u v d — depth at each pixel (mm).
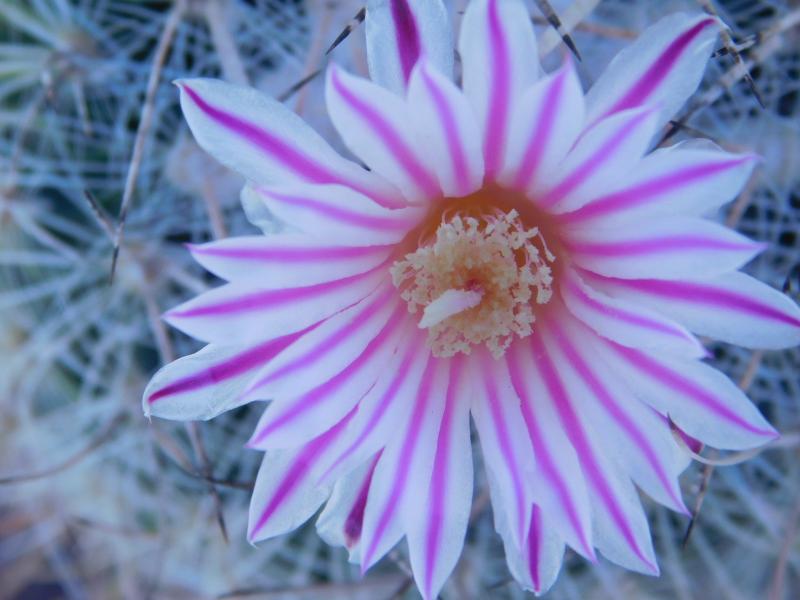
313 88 80
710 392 64
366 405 66
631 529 65
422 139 62
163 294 86
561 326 68
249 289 62
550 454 67
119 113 86
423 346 69
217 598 85
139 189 86
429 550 65
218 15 80
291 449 65
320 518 67
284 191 59
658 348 62
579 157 61
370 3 61
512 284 68
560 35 66
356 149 61
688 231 60
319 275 64
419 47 61
